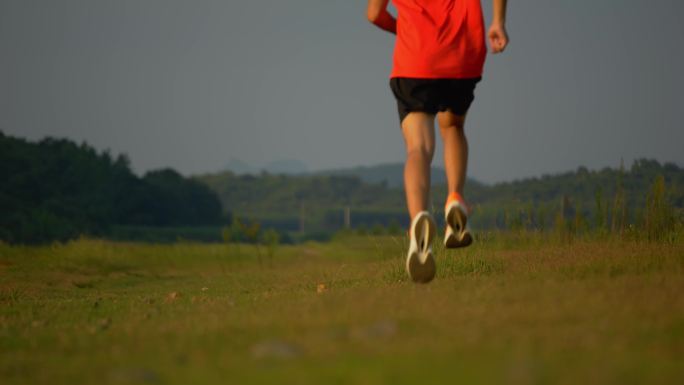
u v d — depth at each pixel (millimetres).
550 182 162375
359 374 7031
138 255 69000
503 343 8391
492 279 17312
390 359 7684
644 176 34625
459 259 25891
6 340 12328
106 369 8602
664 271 16734
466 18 15930
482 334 9000
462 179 16812
